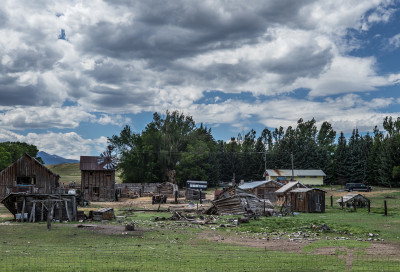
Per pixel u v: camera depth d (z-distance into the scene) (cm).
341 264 1914
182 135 12900
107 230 3203
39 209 4091
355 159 12469
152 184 10006
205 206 7031
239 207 5294
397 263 1944
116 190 8956
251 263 1931
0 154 10762
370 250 2348
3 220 4103
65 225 3541
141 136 12281
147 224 3878
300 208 5856
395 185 11138
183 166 12231
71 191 5481
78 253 2125
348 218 4594
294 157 13550
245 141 16775
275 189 8056
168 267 1795
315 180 12481
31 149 14288
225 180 14375
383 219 4344
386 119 13062
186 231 3328
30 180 7662
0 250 2164
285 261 1988
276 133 17488
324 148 13988
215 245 2572
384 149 11488
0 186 7112
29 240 2625
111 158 8438
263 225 3909
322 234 3166
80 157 8412
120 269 1709
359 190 10231
